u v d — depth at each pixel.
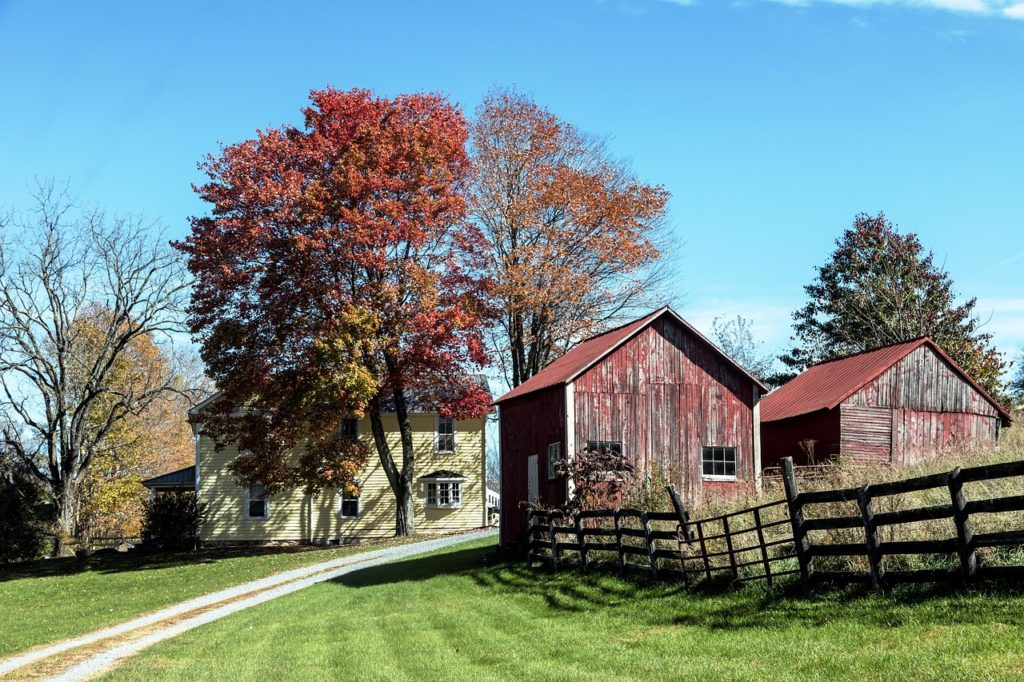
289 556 40.88
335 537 50.97
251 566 37.69
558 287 49.81
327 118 43.16
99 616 26.38
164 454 72.88
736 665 12.08
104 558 45.47
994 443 31.89
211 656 17.62
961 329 56.09
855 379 34.69
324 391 39.00
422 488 51.75
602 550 22.06
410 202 42.47
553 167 52.47
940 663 10.34
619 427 29.36
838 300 60.69
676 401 30.08
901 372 34.44
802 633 13.01
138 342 65.75
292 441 43.66
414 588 25.12
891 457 33.81
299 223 40.19
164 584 33.78
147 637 21.75
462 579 25.52
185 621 24.22
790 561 16.89
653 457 29.52
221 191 40.75
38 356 46.56
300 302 40.25
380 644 17.16
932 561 14.85
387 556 37.38
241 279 40.12
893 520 13.72
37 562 45.78
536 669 13.53
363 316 39.31
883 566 14.74
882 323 58.34
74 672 17.72
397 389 45.03
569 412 28.94
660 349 30.17
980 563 12.80
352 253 40.28
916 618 12.21
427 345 41.88
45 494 47.94
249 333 40.59
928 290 58.81
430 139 42.66
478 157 52.38
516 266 50.09
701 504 22.66
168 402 73.12
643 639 14.70
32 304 46.72
